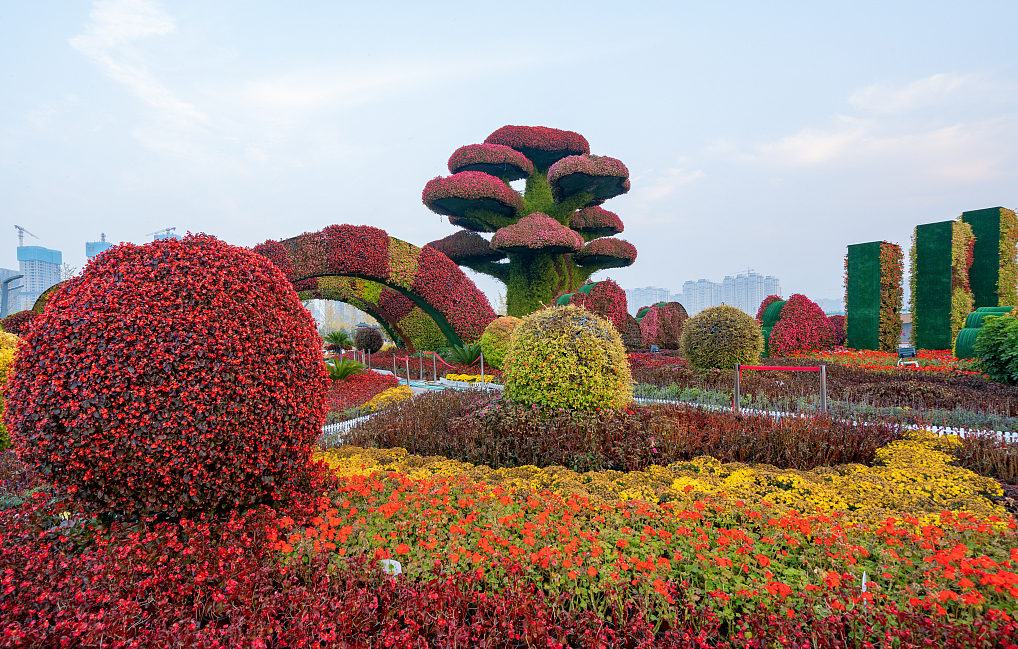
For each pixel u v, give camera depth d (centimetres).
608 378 582
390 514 303
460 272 1856
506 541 278
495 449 512
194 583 251
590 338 588
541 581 252
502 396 655
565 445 495
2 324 1316
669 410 618
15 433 302
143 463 300
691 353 1073
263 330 337
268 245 1515
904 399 776
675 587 238
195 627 224
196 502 312
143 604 240
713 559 252
